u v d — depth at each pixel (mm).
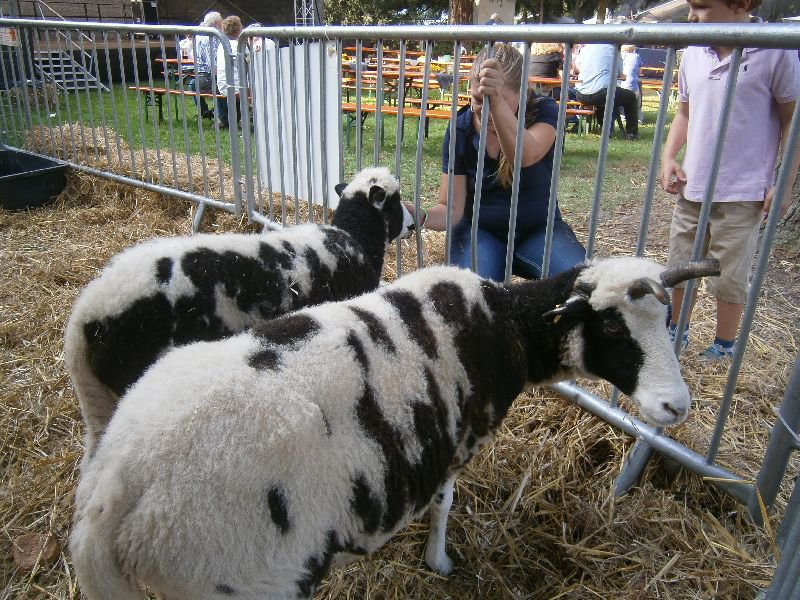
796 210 5520
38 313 4438
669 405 2082
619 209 7102
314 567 1739
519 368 2350
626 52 12602
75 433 3355
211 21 10922
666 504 2865
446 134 3980
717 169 2609
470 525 2820
